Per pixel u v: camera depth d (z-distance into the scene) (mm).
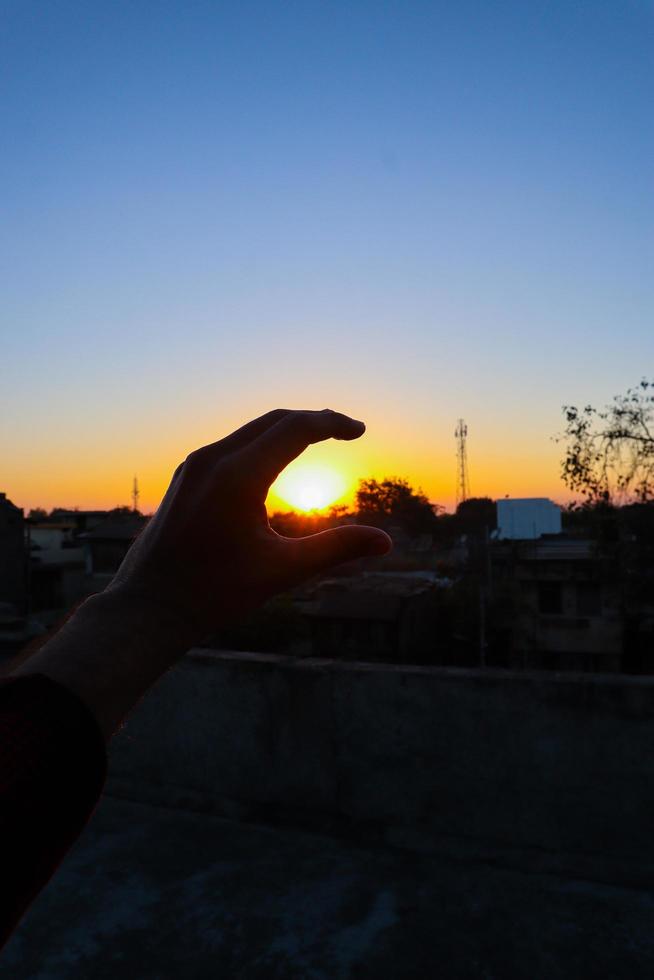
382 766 3381
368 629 28062
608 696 3021
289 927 2695
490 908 2777
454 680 3268
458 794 3248
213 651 3914
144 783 3910
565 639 27156
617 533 19234
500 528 31625
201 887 2977
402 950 2543
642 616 20969
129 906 2846
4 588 28812
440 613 31438
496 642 29125
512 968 2438
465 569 29984
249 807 3629
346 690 3457
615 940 2574
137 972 2469
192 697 3811
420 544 54312
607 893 2850
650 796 2951
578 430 18094
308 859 3189
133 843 3361
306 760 3535
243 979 2426
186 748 3816
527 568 27797
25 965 2514
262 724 3633
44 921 2760
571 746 3070
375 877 3025
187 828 3502
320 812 3498
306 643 29125
